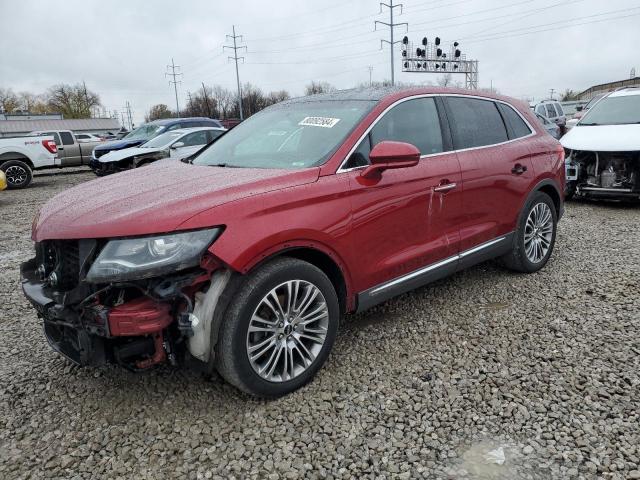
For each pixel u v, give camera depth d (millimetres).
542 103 18531
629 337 3578
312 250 3045
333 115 3654
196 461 2510
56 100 96188
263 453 2549
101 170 13039
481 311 4137
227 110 79875
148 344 2697
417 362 3361
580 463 2398
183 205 2664
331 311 3127
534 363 3285
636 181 7703
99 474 2438
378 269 3398
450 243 3916
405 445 2568
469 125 4238
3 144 14719
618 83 53906
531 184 4668
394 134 3596
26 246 7129
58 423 2832
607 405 2820
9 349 3734
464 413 2807
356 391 3047
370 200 3262
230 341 2701
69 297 2607
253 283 2738
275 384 2922
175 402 2990
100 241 2607
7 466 2504
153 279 2598
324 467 2441
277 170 3195
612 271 4957
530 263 4867
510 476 2336
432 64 48469
